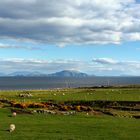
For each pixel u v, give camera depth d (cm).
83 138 4075
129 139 4081
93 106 8350
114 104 8294
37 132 4416
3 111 6675
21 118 5816
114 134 4372
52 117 6041
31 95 10525
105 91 11781
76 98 9519
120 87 14400
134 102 8381
